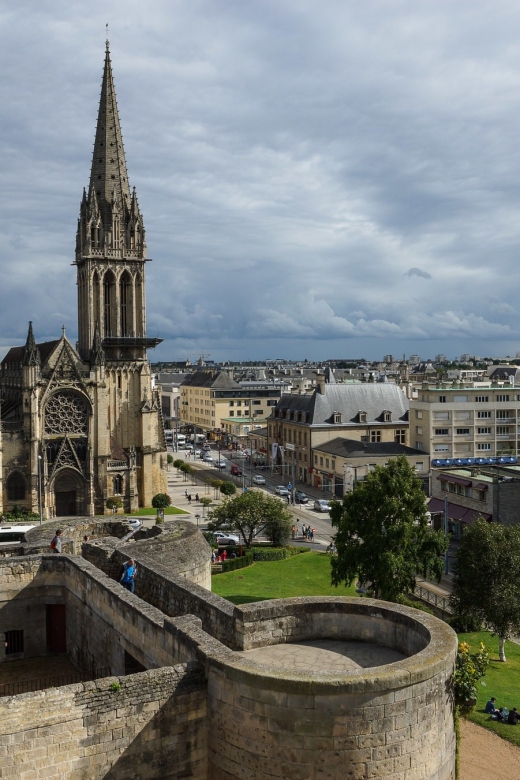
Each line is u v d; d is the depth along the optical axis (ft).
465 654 82.07
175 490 476.54
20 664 108.47
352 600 82.89
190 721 67.41
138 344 413.39
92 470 391.65
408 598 213.66
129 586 101.86
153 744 65.82
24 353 375.45
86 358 411.75
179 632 73.87
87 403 390.63
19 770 60.03
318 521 378.32
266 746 62.75
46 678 101.71
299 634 82.17
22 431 374.02
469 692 72.90
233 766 65.05
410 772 63.46
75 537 143.33
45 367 383.86
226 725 65.62
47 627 113.09
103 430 394.52
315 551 293.64
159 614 81.87
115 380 410.31
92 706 63.05
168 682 66.49
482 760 113.60
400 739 62.80
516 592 173.37
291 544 317.83
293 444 520.01
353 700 61.31
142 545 118.83
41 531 139.44
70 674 102.89
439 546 191.72
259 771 63.16
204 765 68.08
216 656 67.15
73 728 62.18
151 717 65.67
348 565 192.95
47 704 61.21
